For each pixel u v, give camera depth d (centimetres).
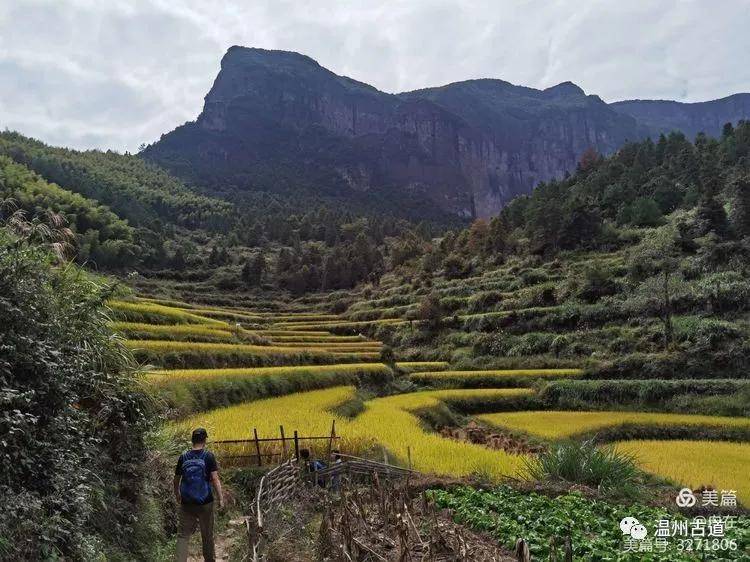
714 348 5034
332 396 3394
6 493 620
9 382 710
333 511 1170
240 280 13000
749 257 6259
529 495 1463
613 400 4394
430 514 1162
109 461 966
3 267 783
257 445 1755
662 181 10206
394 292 10494
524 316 6881
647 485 1914
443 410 3959
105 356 1028
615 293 6769
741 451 2878
